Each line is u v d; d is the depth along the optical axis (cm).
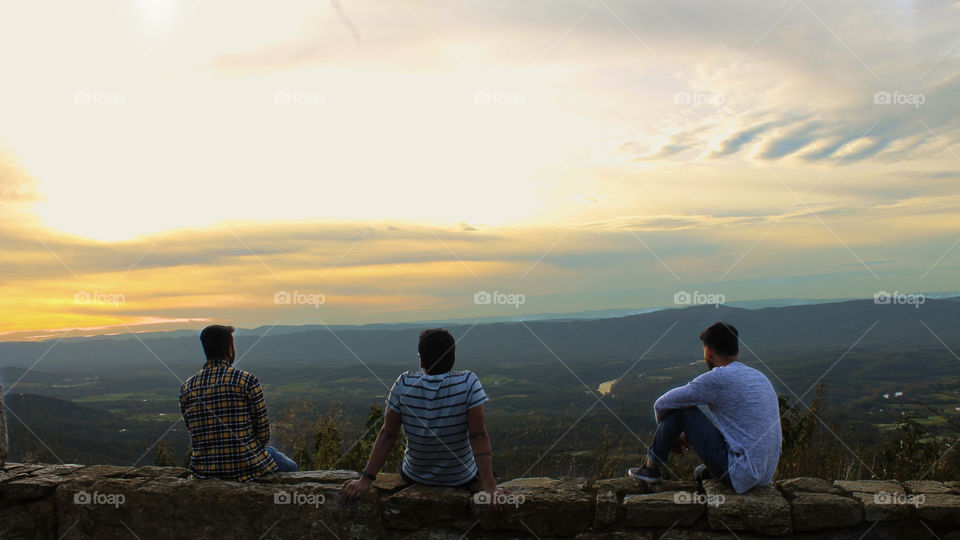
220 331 405
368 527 362
